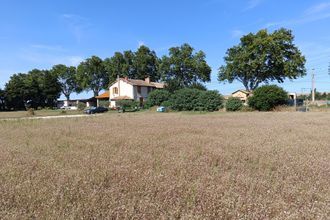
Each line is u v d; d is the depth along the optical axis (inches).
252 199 164.1
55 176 213.8
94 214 145.2
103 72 3565.5
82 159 280.8
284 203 160.6
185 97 1926.7
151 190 179.2
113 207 152.6
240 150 334.3
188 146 366.6
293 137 461.7
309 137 466.3
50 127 682.2
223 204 155.6
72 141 428.8
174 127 641.0
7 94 3501.5
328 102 2230.6
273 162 271.7
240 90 2795.3
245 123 761.6
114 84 2920.8
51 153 324.5
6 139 469.4
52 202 157.5
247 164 268.5
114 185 192.5
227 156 297.1
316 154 311.4
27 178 209.6
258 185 192.2
